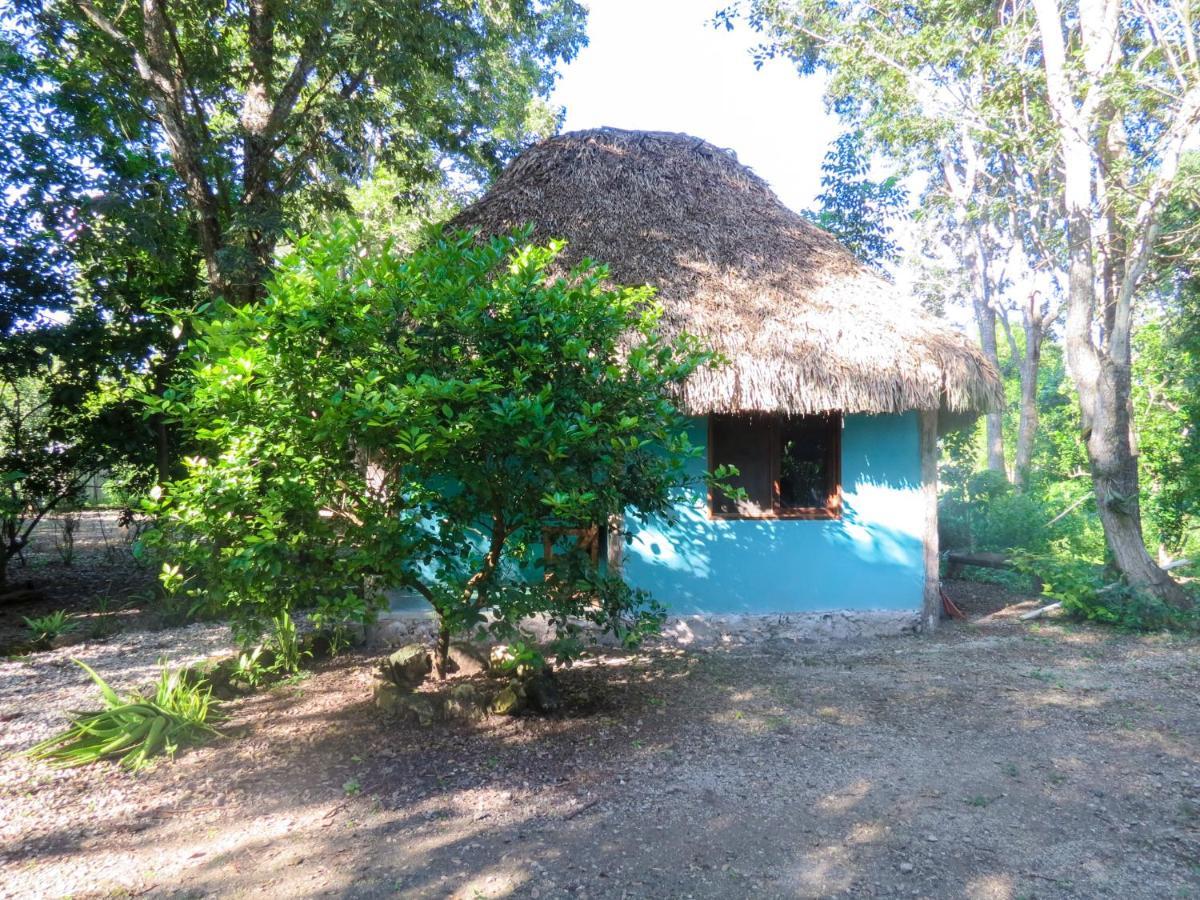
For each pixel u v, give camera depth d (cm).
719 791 412
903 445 755
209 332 478
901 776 429
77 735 475
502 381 465
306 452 462
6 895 322
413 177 1200
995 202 1194
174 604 869
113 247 952
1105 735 490
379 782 427
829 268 802
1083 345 866
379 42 923
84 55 1026
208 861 349
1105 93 807
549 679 566
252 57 959
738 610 741
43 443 1021
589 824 377
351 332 449
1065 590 823
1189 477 1270
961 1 992
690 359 513
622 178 867
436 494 490
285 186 1021
